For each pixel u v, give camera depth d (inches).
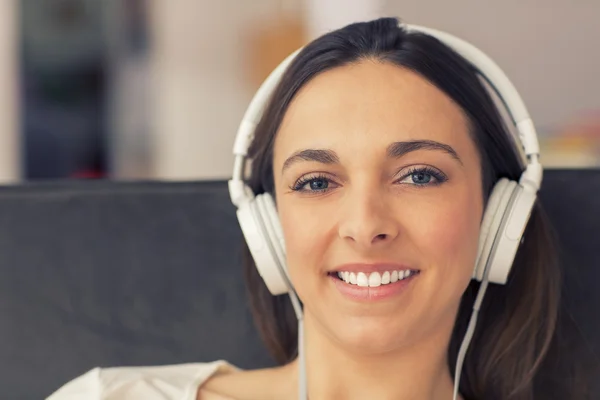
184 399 53.3
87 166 140.6
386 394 51.6
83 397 52.8
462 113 50.3
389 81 48.9
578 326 60.7
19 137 138.9
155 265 62.7
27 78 138.3
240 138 52.5
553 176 62.2
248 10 134.6
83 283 62.2
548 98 123.4
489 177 52.1
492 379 58.8
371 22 52.1
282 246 51.1
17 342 61.5
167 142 139.4
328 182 48.8
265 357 62.7
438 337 51.8
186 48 137.0
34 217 62.6
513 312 57.9
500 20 124.1
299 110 49.7
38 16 137.2
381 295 47.6
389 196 47.6
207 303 62.7
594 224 61.4
